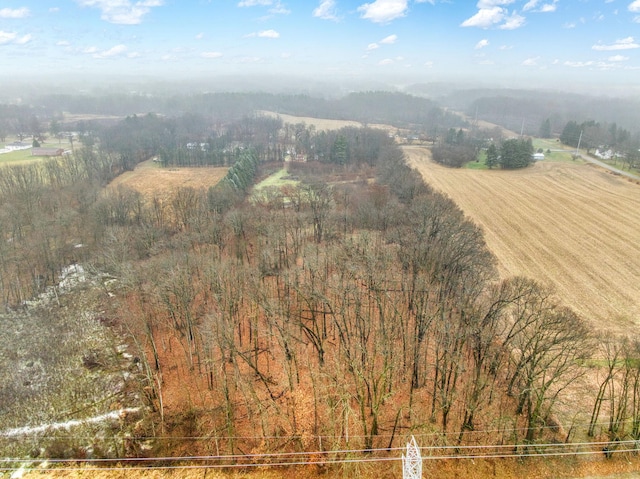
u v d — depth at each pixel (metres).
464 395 47.31
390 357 47.25
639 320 64.62
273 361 55.19
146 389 51.69
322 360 52.06
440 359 46.72
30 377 54.84
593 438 43.84
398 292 58.06
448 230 65.62
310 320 60.47
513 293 54.66
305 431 45.94
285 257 72.44
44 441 46.50
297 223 80.44
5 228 81.25
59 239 80.44
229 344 47.59
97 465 44.00
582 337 42.97
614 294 71.94
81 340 61.19
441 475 41.50
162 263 59.81
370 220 86.31
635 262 83.31
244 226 81.25
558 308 55.38
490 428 44.03
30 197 95.31
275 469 42.78
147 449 45.38
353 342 53.09
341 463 42.31
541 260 84.00
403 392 50.34
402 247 64.56
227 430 46.34
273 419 47.25
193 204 95.44
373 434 43.94
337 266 62.78
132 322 59.31
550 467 41.81
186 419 48.12
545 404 47.03
